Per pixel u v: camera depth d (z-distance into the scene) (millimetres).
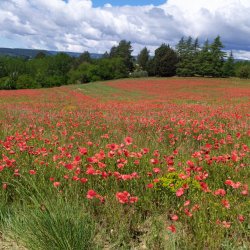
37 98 40250
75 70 126312
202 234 3971
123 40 134875
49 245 3797
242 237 4137
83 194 5004
